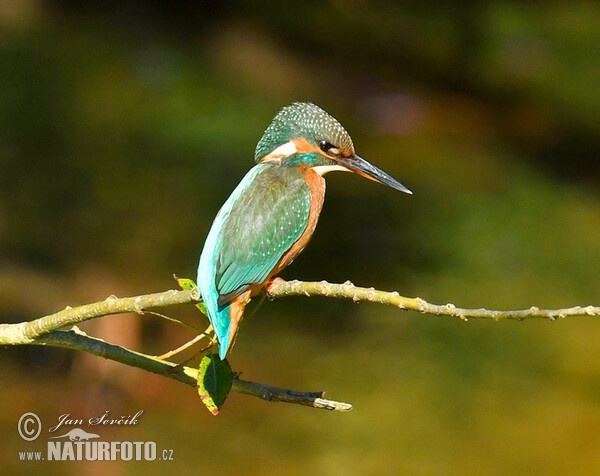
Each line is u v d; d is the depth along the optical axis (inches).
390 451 401.7
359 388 448.1
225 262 253.3
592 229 608.7
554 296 525.7
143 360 212.2
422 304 179.9
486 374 461.7
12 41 659.4
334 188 609.6
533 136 737.0
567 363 471.5
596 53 844.0
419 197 619.2
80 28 700.7
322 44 784.9
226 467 387.9
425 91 769.6
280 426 418.3
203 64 702.5
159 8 746.8
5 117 583.8
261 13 796.0
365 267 545.0
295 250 275.7
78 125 594.9
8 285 474.9
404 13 858.8
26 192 537.0
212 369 205.5
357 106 728.3
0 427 402.0
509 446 408.2
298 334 490.6
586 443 414.0
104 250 507.5
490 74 802.8
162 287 489.1
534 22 871.7
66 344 211.6
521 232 592.1
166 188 554.6
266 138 291.6
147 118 611.5
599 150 718.5
